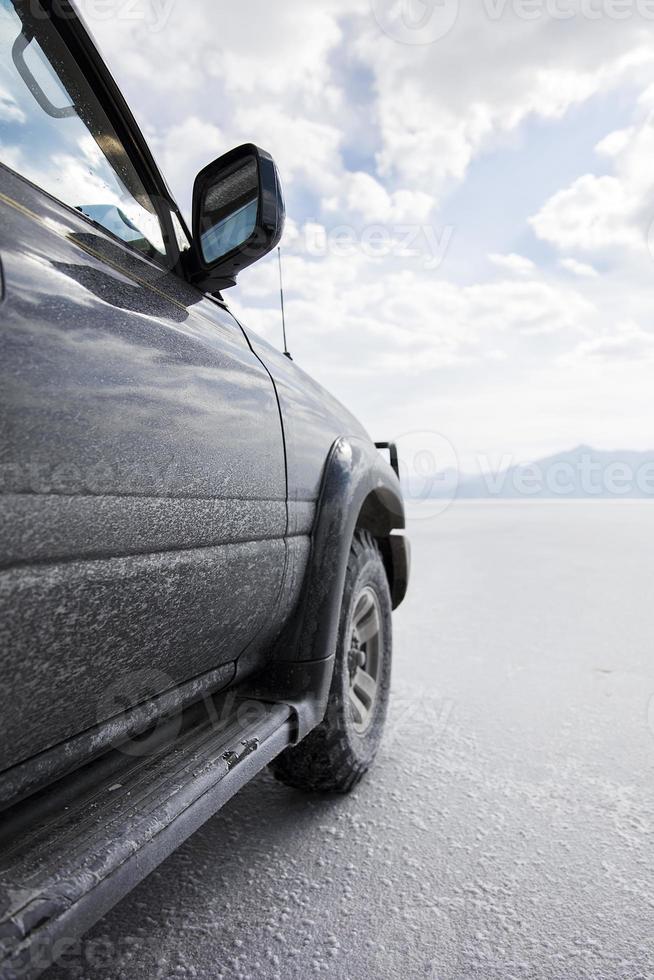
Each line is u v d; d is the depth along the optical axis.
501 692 3.25
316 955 1.46
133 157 1.55
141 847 1.06
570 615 4.93
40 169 1.23
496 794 2.24
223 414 1.45
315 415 2.06
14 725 0.94
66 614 0.98
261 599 1.62
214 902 1.66
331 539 1.91
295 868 1.81
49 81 1.32
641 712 2.97
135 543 1.13
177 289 1.51
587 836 1.97
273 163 1.42
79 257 1.16
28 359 0.93
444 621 4.80
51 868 0.94
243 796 2.26
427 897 1.68
